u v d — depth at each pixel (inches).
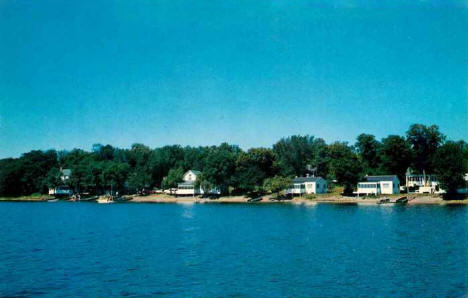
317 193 6289.4
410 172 6264.8
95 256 1923.0
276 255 1876.2
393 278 1456.7
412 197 5329.7
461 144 5984.3
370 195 5718.5
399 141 6067.9
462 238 2261.3
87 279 1508.4
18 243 2346.2
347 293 1298.0
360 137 6648.6
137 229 3002.0
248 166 6742.1
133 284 1434.5
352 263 1686.8
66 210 5393.7
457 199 5007.4
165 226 3189.0
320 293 1300.4
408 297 1254.3
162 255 1925.4
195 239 2421.3
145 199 7450.8
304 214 3986.2
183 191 7377.0
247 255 1888.5
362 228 2765.7
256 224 3189.0
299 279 1457.9
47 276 1556.3
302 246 2102.6
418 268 1592.0
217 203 6378.0
